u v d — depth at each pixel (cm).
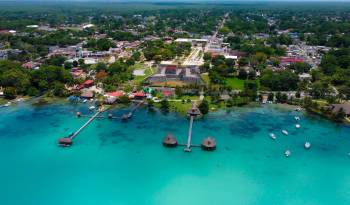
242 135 14238
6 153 12662
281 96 18012
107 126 15125
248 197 10250
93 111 16825
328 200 10188
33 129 14700
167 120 15775
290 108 17300
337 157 12612
